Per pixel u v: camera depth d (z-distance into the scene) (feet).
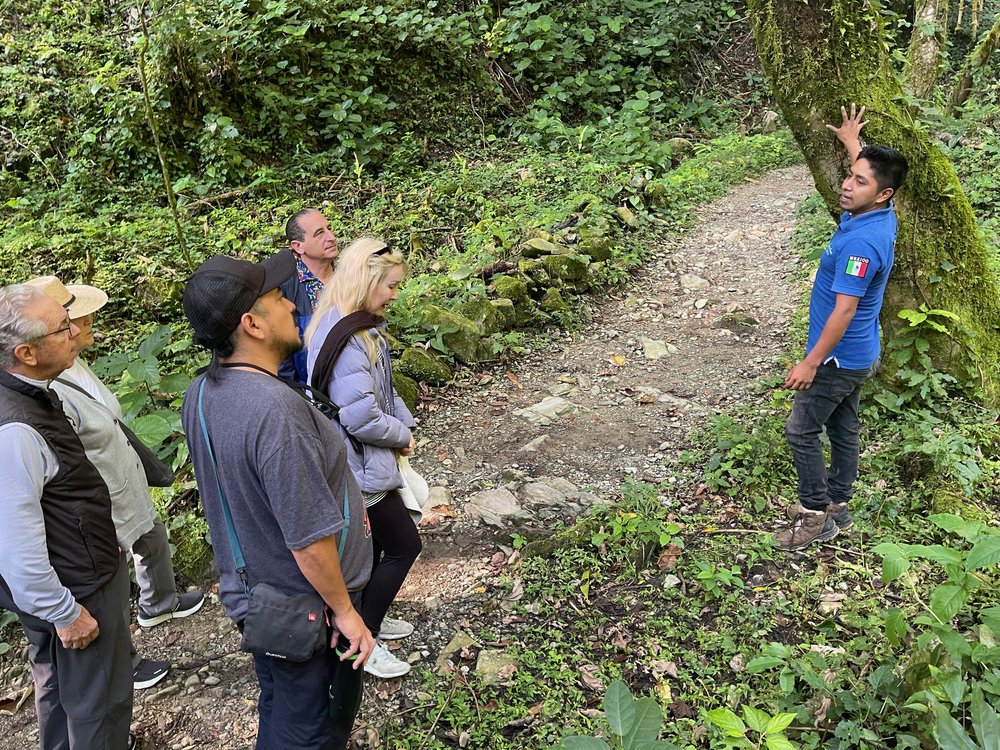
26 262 22.11
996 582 9.53
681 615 9.95
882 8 13.50
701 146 33.35
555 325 19.25
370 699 9.02
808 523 10.85
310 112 30.42
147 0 28.66
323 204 27.25
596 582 10.69
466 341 17.26
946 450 11.79
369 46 32.71
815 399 10.19
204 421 5.86
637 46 39.52
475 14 35.91
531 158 30.35
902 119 13.42
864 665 8.73
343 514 6.30
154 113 27.99
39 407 6.76
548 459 14.01
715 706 8.55
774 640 9.44
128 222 25.64
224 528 6.16
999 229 21.44
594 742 6.07
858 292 9.34
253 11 30.66
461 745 8.38
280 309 6.10
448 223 25.89
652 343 18.20
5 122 29.27
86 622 6.98
